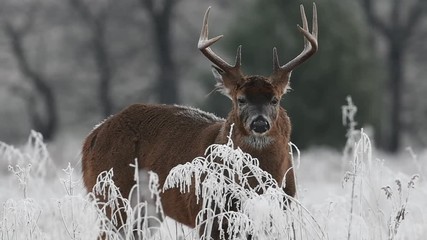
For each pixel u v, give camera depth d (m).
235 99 13.84
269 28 55.44
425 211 14.60
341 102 54.78
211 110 60.25
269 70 55.44
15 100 85.31
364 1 78.69
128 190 15.02
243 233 11.66
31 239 12.55
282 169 13.67
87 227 12.55
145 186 14.84
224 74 14.23
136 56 84.19
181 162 14.38
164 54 78.88
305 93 54.53
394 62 78.12
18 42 82.12
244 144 13.59
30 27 83.31
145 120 15.17
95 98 85.25
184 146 14.46
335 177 32.16
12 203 12.57
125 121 15.29
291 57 55.28
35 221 12.82
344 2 57.59
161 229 13.63
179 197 14.11
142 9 83.69
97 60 83.69
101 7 83.06
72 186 13.07
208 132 14.20
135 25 83.88
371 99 56.00
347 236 13.30
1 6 82.69
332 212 13.90
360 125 55.59
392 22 78.94
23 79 83.50
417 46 84.00
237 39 55.94
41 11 83.94
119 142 15.17
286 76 14.32
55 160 41.44
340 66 54.78
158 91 80.25
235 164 11.95
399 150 77.69
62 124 85.50
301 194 14.51
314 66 54.38
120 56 84.19
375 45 76.00
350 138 15.74
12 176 20.73
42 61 83.38
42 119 86.69
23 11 83.12
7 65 83.75
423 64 84.69
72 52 84.94
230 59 56.53
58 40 84.62
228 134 13.76
